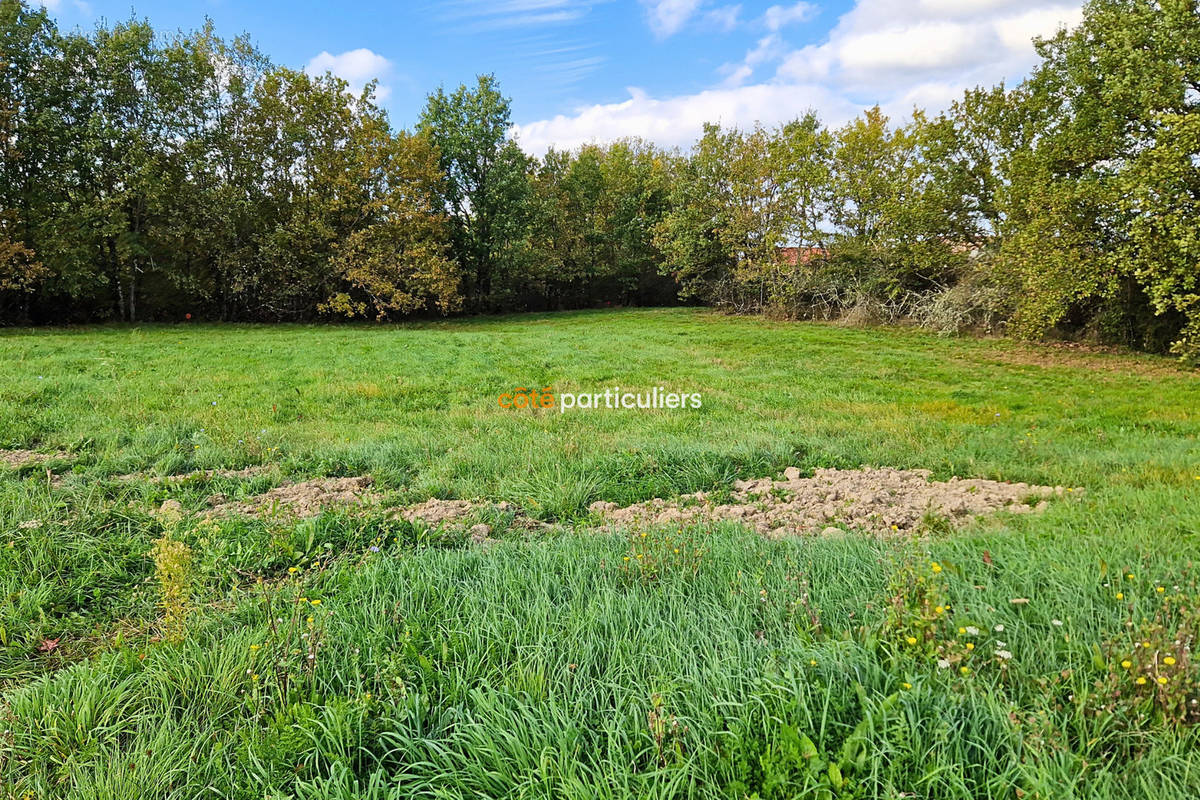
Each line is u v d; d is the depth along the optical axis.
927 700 2.25
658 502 5.66
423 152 32.03
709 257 34.97
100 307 27.50
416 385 12.52
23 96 23.69
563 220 40.22
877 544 4.12
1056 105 19.45
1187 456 6.84
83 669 2.87
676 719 2.25
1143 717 2.19
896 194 26.00
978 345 21.23
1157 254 14.46
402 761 2.33
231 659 2.86
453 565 3.94
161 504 5.37
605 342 22.28
